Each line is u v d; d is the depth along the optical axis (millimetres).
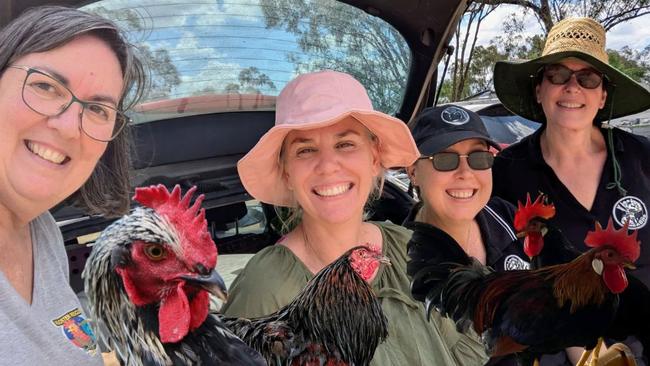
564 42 2824
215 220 3184
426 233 1922
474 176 2215
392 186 3350
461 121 2250
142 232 1081
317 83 1808
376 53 3129
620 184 2820
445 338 1882
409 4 2814
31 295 1321
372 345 1499
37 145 1175
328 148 1780
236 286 1776
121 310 1085
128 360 1094
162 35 2494
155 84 2639
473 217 2279
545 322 1568
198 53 2676
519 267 2316
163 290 1095
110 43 1272
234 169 3023
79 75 1185
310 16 2803
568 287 1574
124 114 1406
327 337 1417
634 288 1585
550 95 2893
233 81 2896
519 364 1712
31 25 1149
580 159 2916
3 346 1113
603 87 2889
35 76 1134
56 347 1248
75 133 1190
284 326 1441
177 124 2881
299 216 2096
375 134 1948
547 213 1906
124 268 1076
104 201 1596
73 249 2352
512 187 3004
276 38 2836
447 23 2945
